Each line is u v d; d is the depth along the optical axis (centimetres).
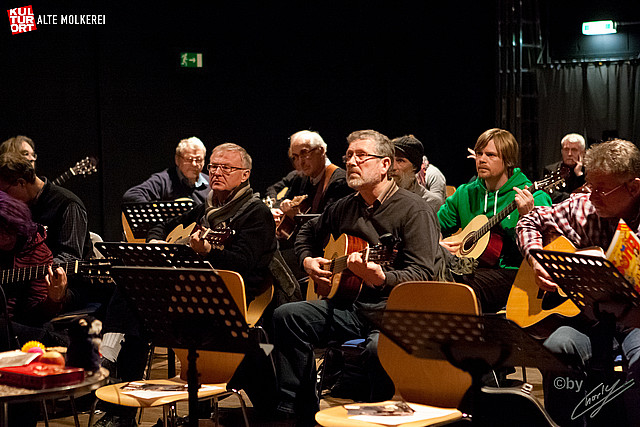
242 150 392
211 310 242
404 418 238
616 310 245
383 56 839
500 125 831
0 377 229
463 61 848
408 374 268
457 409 259
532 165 846
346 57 825
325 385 434
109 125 727
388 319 224
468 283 388
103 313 414
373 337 310
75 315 392
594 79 838
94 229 727
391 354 271
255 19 784
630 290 231
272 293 385
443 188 575
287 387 331
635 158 272
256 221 379
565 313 317
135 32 734
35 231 348
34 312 358
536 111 847
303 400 331
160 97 748
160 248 312
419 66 851
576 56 841
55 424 377
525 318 328
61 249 410
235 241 376
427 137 857
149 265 320
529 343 207
